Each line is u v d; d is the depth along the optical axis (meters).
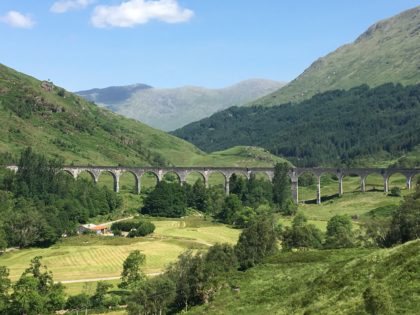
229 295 94.56
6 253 158.62
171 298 101.00
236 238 184.12
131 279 120.25
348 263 78.75
